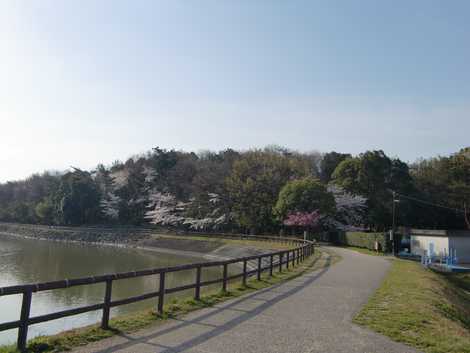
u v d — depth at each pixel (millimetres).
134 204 74812
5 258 42500
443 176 55531
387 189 53156
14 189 103125
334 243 49094
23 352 6410
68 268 36406
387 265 24562
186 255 49688
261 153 63406
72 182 79375
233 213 55719
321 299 11875
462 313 13781
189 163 70812
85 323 16531
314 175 59781
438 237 37000
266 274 18359
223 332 7883
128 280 28609
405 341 7703
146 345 6941
